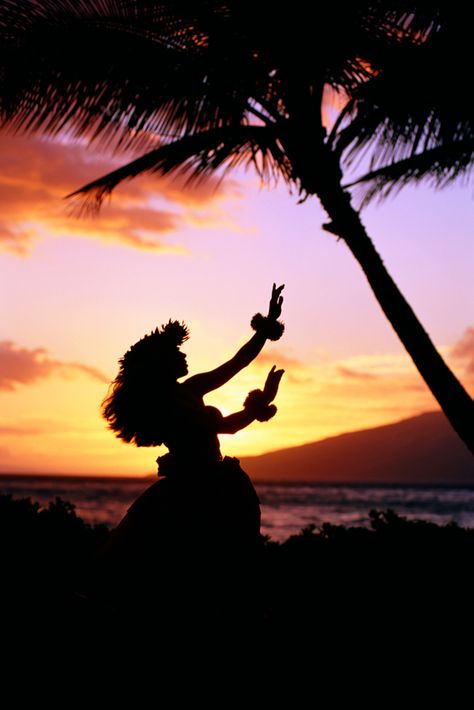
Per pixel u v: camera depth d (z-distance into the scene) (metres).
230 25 7.11
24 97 7.63
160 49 7.47
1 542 5.50
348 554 5.63
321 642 5.07
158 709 3.88
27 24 7.38
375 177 9.45
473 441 7.48
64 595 5.17
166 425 4.09
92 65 7.50
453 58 6.74
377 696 4.60
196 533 3.95
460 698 4.64
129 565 3.95
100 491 100.25
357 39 6.84
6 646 4.71
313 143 7.88
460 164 8.86
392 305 7.77
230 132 7.98
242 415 4.14
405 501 89.94
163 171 8.45
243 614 3.97
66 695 4.15
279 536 28.28
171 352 4.22
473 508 72.25
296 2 6.71
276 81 7.57
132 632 3.92
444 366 7.65
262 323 4.27
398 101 7.27
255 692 3.96
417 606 5.29
